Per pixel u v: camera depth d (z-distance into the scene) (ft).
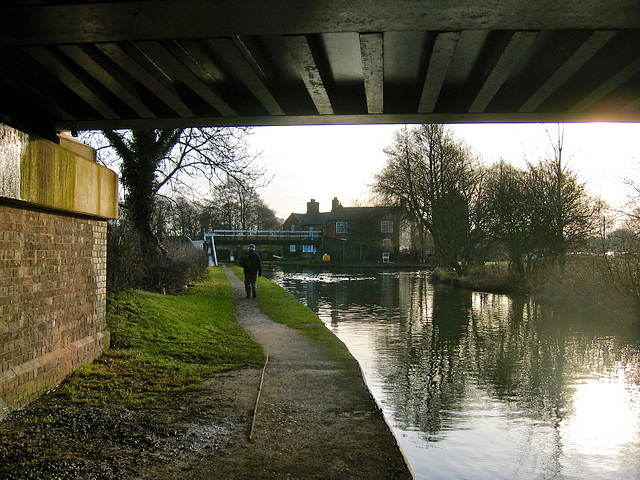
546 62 17.25
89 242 21.48
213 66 17.26
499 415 22.95
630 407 24.08
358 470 12.55
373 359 33.30
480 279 90.02
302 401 18.07
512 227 74.90
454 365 31.78
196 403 17.54
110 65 16.46
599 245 57.72
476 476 17.13
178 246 73.15
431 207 105.60
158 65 16.66
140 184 50.88
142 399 17.58
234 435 14.76
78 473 12.05
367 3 11.73
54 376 17.98
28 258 16.26
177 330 28.99
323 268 176.65
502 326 46.91
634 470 17.76
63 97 18.94
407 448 19.33
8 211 14.97
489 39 15.64
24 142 15.01
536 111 19.85
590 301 53.42
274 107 19.62
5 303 14.93
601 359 33.60
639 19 12.64
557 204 65.05
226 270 120.67
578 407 24.02
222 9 12.01
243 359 24.38
